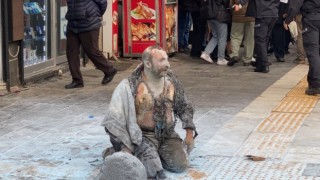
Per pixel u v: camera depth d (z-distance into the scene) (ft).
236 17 45.75
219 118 28.45
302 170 20.57
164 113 20.38
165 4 48.47
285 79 40.55
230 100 33.01
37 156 22.36
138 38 48.60
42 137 25.13
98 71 43.29
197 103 32.07
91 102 32.50
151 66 19.93
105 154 21.03
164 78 20.57
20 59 36.17
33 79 37.99
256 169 20.74
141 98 20.12
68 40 36.73
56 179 19.86
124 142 19.71
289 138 24.79
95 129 26.40
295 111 30.09
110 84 38.32
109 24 46.70
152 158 19.72
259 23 42.52
